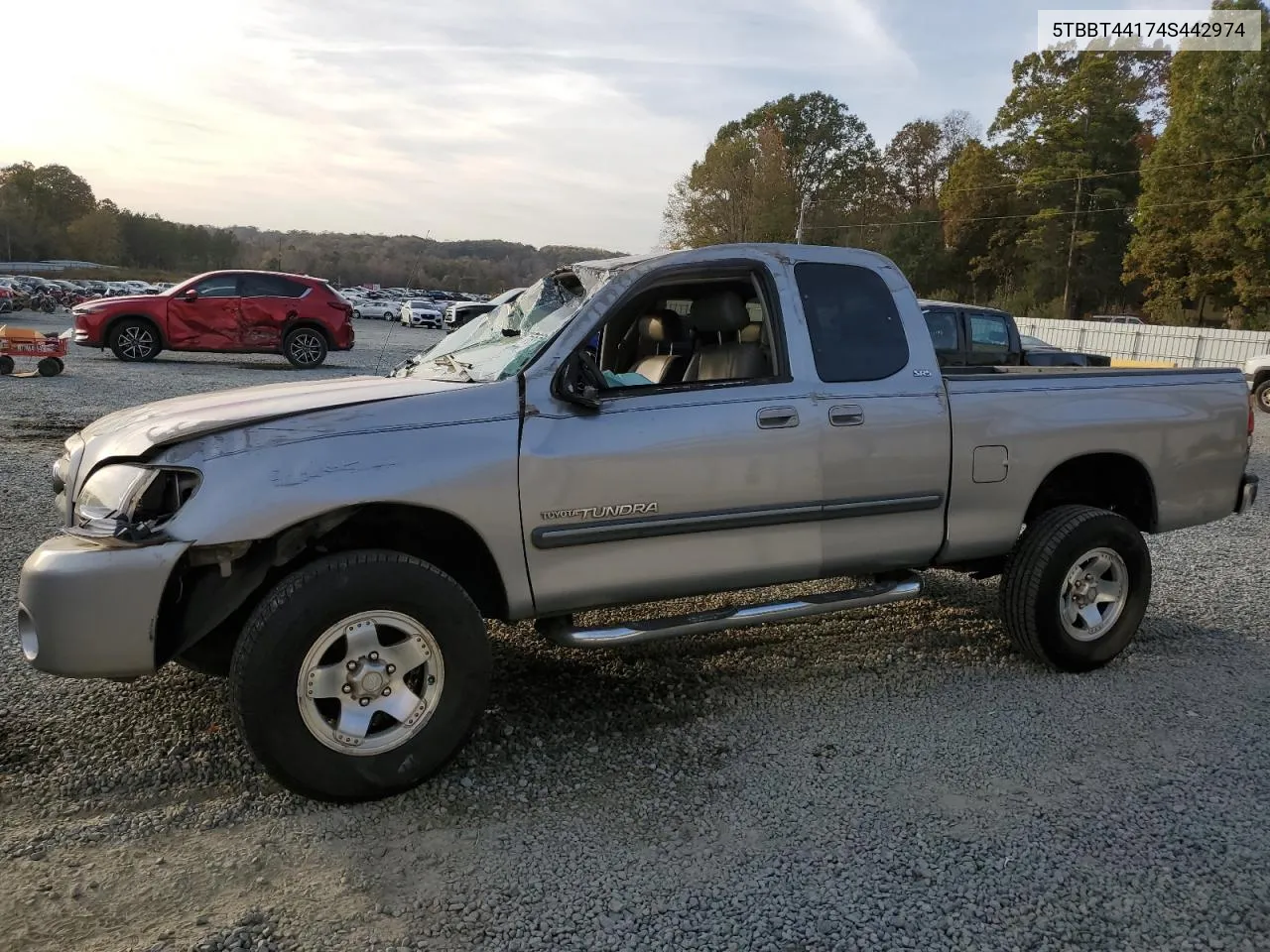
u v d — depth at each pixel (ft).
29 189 375.25
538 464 10.90
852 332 13.12
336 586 9.71
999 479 13.89
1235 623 17.24
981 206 187.01
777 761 11.47
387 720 10.31
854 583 18.76
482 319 14.67
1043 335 104.63
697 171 202.39
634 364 15.39
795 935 8.17
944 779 11.05
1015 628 14.39
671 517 11.70
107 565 9.36
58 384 43.93
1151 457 15.10
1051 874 9.14
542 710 12.82
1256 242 119.55
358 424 10.30
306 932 8.06
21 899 8.38
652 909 8.49
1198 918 8.51
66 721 12.07
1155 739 12.24
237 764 11.03
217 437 9.88
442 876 8.95
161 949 7.75
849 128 250.57
